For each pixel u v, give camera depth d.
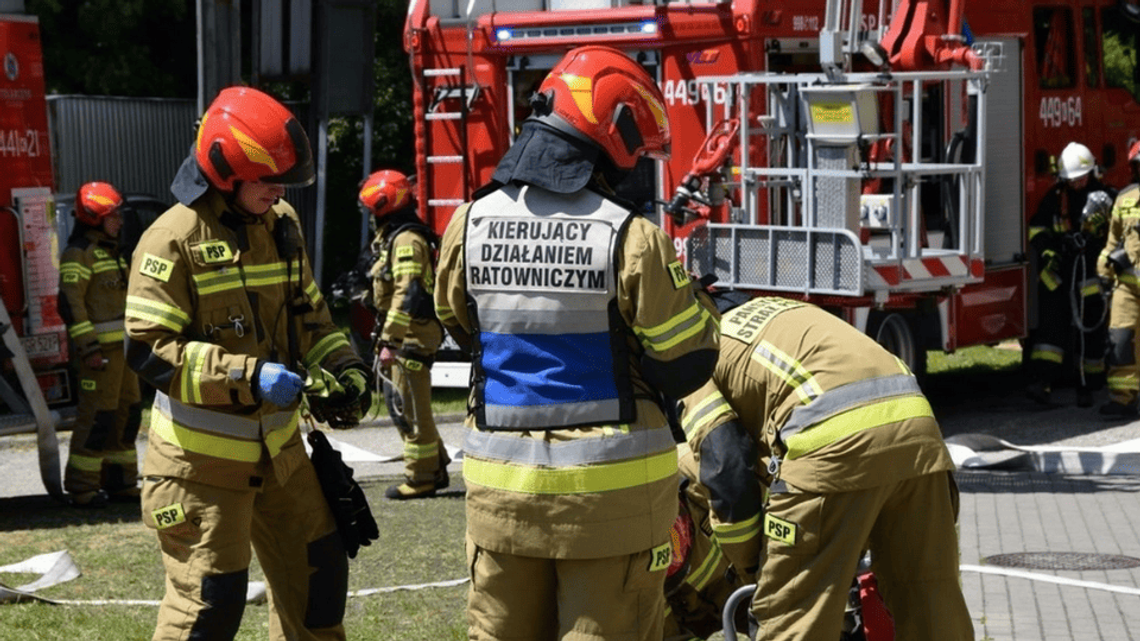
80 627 6.38
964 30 11.95
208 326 4.76
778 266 10.01
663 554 4.16
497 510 4.11
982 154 10.97
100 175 19.67
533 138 4.16
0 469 11.30
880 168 10.45
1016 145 13.34
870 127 10.02
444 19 12.65
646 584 4.12
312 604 4.97
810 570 4.44
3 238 10.51
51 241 10.92
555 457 4.05
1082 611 6.67
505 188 4.25
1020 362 16.14
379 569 7.52
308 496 4.95
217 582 4.69
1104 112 14.59
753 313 4.74
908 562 4.54
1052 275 12.90
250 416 4.72
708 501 4.88
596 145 4.12
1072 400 13.70
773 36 11.07
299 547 4.95
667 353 4.05
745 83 10.46
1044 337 13.05
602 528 4.03
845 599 4.45
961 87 12.30
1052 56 13.89
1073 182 13.10
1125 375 12.24
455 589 7.09
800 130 10.47
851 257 9.61
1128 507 8.97
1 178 10.50
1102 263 12.25
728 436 4.59
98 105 19.58
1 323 9.18
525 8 12.49
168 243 4.70
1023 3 13.36
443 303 4.40
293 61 16.56
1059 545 8.02
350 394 5.03
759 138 10.77
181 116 20.48
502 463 4.11
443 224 12.77
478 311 4.20
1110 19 14.68
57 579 7.34
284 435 4.84
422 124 12.76
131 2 19.91
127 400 9.70
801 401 4.51
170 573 4.75
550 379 4.08
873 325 11.27
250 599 6.79
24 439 12.59
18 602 6.80
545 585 4.20
